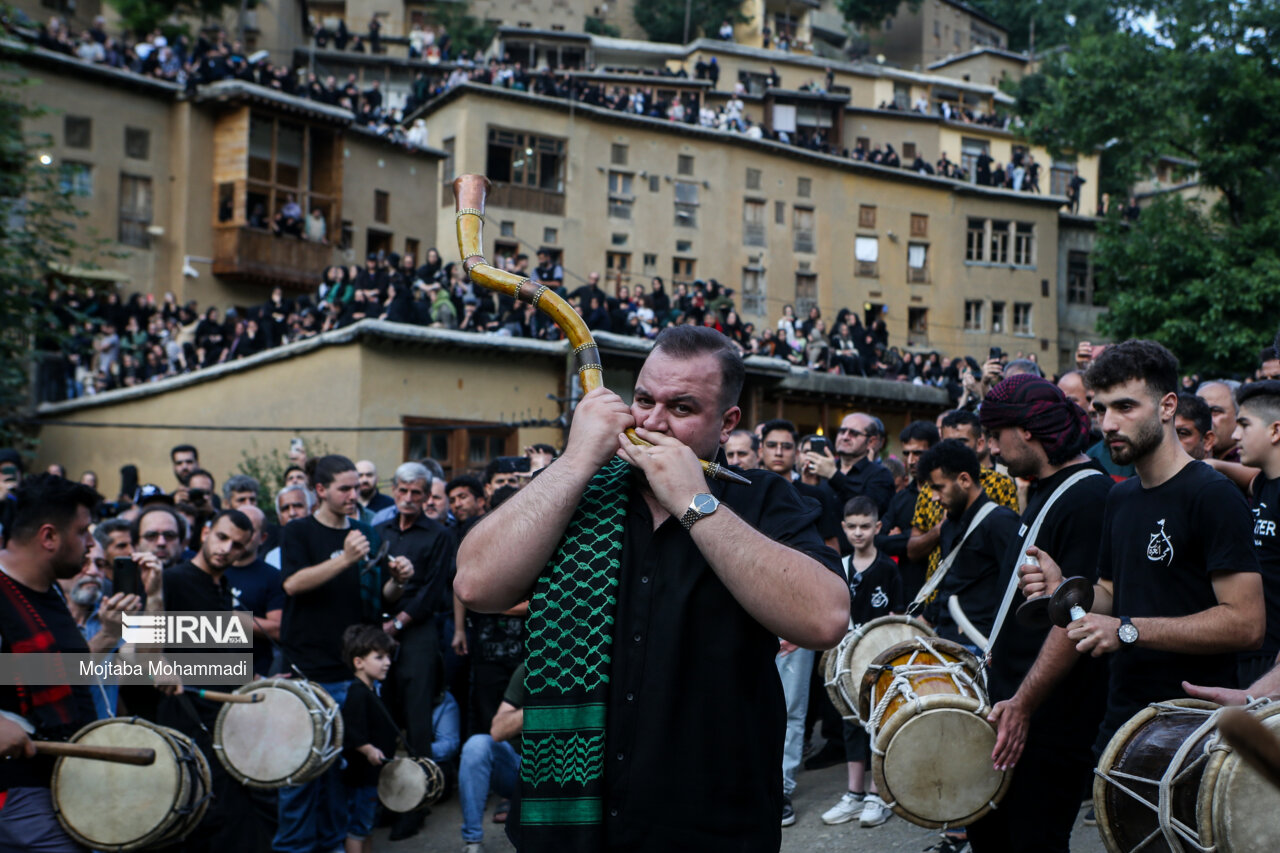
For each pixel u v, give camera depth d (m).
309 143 29.34
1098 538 3.75
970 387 13.87
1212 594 3.39
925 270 40.66
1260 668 4.09
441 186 34.38
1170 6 28.06
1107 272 29.52
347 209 30.67
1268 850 2.63
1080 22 58.53
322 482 6.82
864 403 26.78
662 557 2.50
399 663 7.20
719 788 2.39
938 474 5.12
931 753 3.86
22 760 4.25
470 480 8.73
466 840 6.46
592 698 2.41
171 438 19.81
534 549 2.44
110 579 6.40
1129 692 3.51
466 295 21.08
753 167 38.12
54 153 25.81
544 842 2.37
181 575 6.11
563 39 46.03
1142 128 28.39
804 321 29.77
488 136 33.88
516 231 34.09
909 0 55.19
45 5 35.22
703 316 25.14
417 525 7.56
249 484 8.46
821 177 39.31
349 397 17.92
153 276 27.42
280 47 43.19
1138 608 3.49
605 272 35.72
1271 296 25.67
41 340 19.98
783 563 2.34
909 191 40.59
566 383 19.75
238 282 28.47
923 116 44.00
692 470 2.41
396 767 6.42
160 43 29.12
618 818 2.38
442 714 7.53
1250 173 26.69
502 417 19.42
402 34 51.38
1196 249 26.80
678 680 2.42
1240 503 3.36
